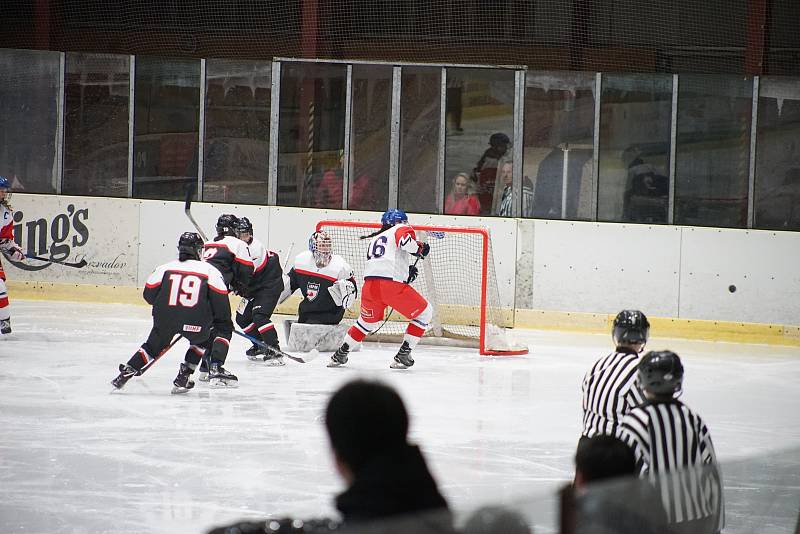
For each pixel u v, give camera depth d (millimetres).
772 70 30688
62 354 20609
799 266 25984
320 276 22594
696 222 27719
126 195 29625
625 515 4758
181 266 16922
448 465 13234
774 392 19188
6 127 29734
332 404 4699
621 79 27844
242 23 33969
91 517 10586
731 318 26391
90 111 29500
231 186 29469
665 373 7660
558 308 27391
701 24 31516
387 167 29016
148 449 13531
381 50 33281
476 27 32781
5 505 10891
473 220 27922
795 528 6723
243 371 19719
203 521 10578
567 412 16844
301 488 11906
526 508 4043
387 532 3752
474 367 21250
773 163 27156
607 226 27031
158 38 34281
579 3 32125
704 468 6152
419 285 27547
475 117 28594
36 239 29047
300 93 29094
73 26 34250
